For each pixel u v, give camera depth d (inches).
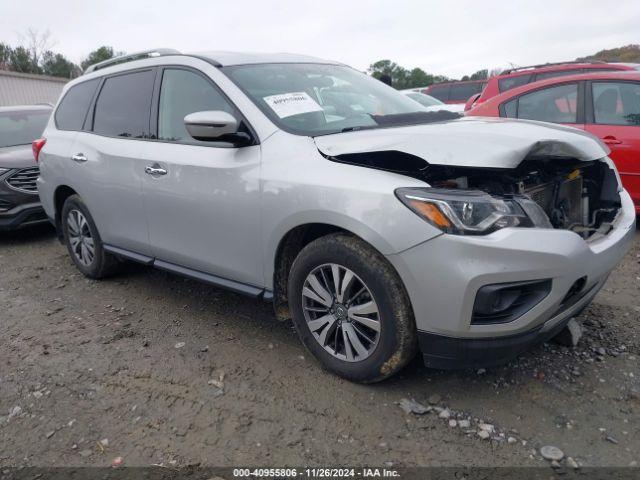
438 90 655.1
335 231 111.6
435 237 90.6
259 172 115.9
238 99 125.0
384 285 99.0
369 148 102.0
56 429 104.7
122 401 112.7
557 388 108.6
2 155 256.1
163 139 143.3
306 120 121.9
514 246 88.6
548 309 93.1
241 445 96.9
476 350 94.9
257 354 128.8
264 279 122.4
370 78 162.2
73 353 135.4
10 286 191.9
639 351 121.2
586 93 215.3
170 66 146.1
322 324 114.0
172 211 138.5
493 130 108.0
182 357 129.9
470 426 98.6
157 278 188.1
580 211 124.1
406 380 113.4
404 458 91.5
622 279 164.7
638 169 198.8
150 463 93.6
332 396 109.5
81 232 186.9
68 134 183.2
